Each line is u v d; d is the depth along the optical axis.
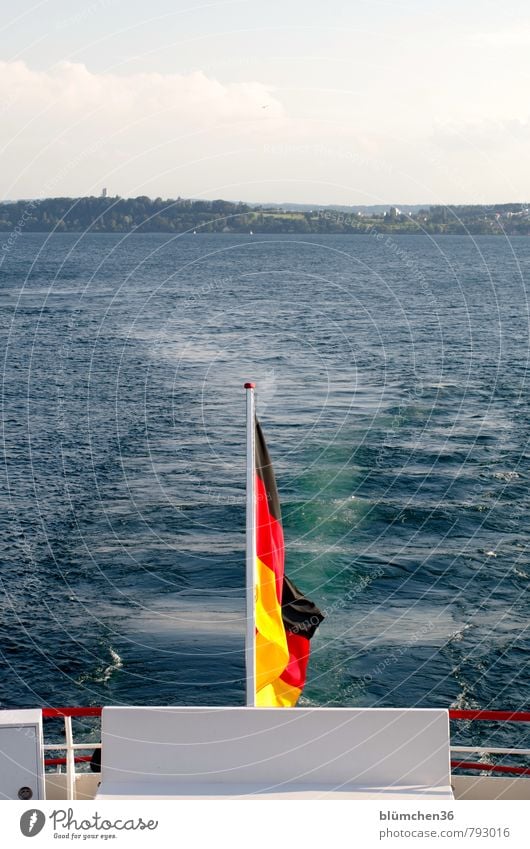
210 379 57.81
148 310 84.19
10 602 27.69
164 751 7.53
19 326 76.12
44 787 7.84
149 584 29.19
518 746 19.81
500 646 24.73
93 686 22.88
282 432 46.94
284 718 7.52
